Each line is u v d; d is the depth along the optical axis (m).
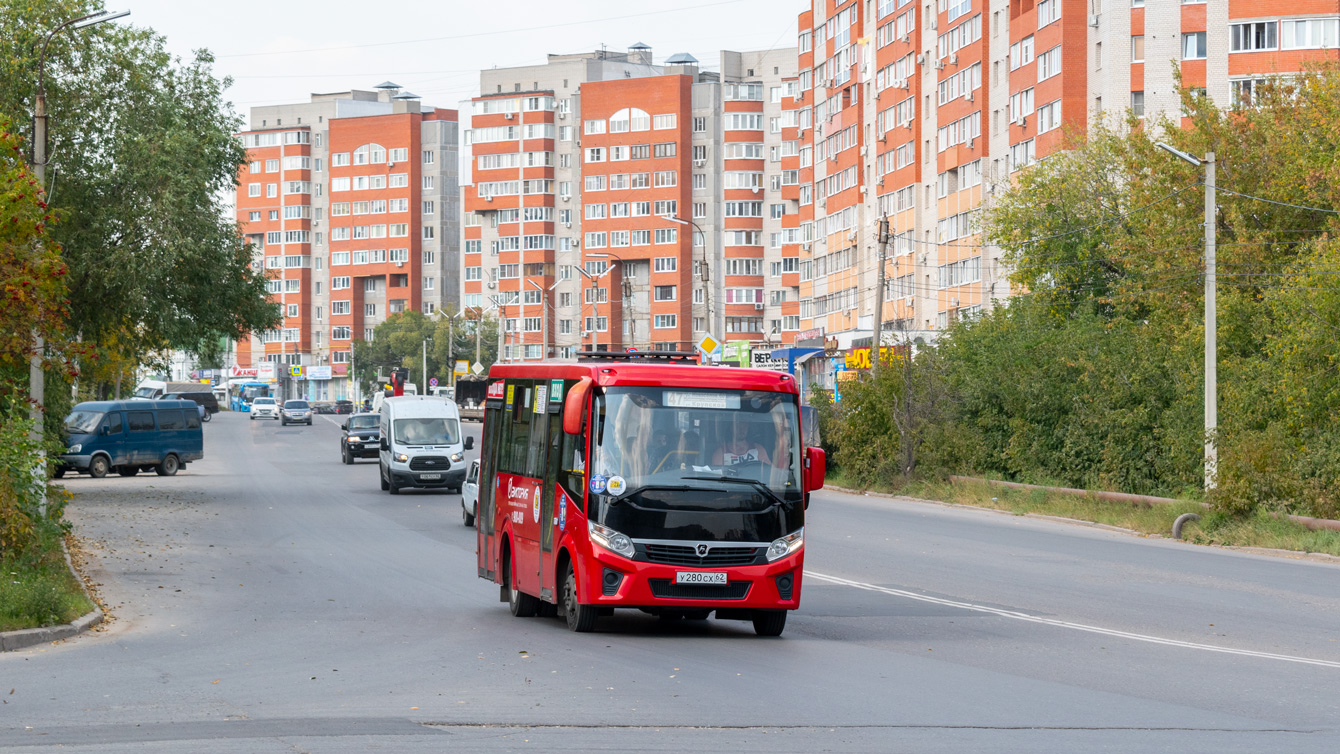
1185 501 31.22
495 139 159.00
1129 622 16.67
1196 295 40.88
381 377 144.88
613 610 17.69
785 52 145.88
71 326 36.12
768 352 64.81
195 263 36.94
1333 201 39.31
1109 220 51.03
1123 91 66.31
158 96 36.81
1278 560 25.09
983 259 79.00
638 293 148.00
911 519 33.91
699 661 13.24
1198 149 44.19
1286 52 63.88
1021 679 12.34
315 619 16.62
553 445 15.98
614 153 147.25
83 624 15.41
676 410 15.17
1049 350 41.41
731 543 14.87
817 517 34.25
